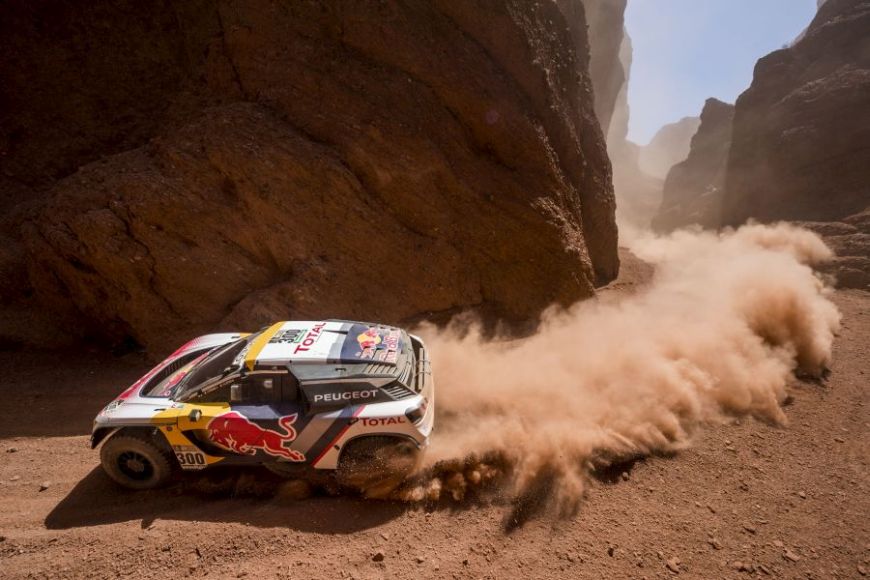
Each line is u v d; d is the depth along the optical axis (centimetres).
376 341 552
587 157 1650
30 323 874
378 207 975
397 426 487
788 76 3069
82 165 1069
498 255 1075
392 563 417
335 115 976
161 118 1114
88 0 1097
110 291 846
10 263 903
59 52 1077
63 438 614
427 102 1042
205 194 884
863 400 808
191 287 856
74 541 425
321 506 483
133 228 839
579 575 418
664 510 511
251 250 900
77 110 1081
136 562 403
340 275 913
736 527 496
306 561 413
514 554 436
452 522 470
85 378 786
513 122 1126
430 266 1000
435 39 1075
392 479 505
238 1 1024
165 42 1139
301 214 912
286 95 981
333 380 496
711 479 571
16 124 1043
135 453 496
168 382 545
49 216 858
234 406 496
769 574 438
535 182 1153
